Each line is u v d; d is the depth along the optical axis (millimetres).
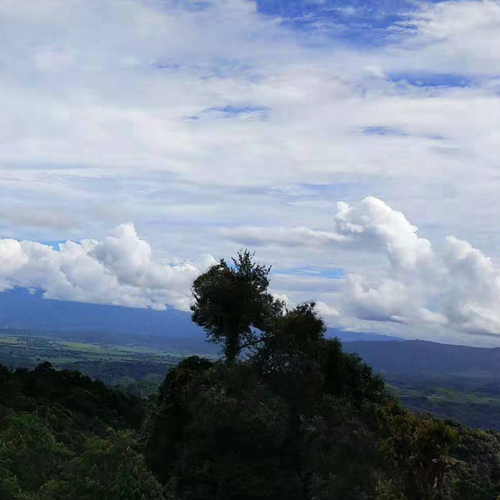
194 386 30719
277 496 26594
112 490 14242
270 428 27594
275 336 32812
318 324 34188
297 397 31172
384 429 27031
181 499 25031
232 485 26297
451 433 19984
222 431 28141
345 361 34906
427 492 19625
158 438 30438
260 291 34844
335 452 26734
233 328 34094
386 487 20531
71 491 14477
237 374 30125
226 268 35312
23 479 16344
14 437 17094
